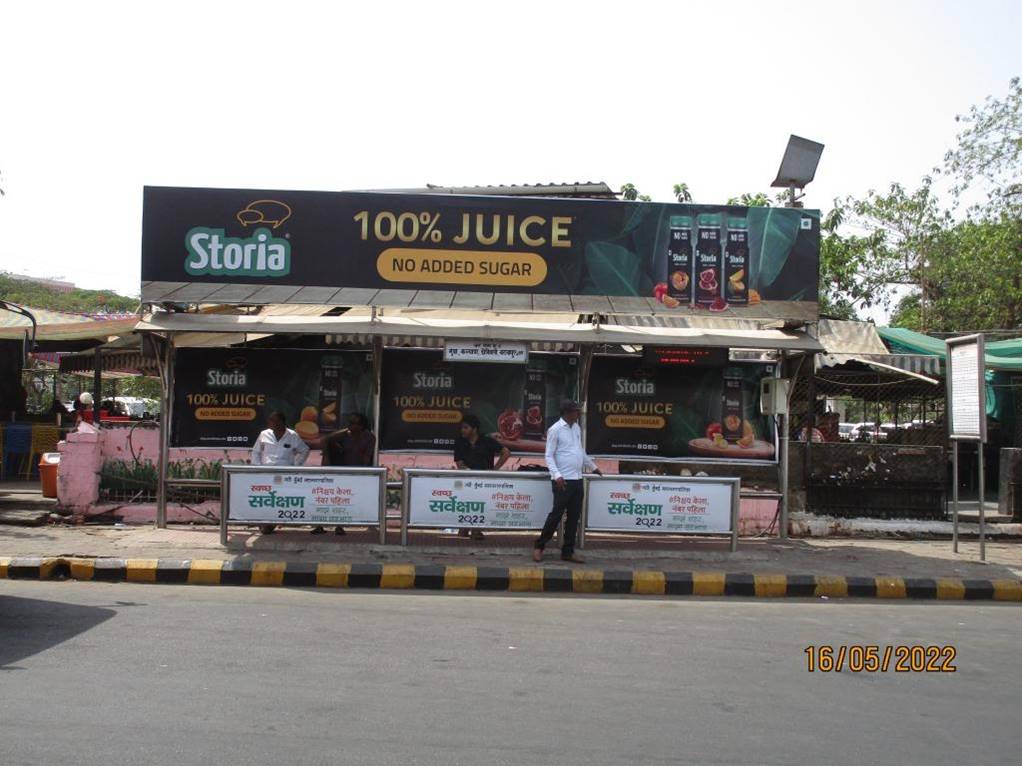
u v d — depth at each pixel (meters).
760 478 13.50
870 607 9.56
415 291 11.61
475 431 11.89
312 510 10.93
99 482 12.90
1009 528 13.33
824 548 12.08
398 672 6.57
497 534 12.12
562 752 5.08
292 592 9.44
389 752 5.01
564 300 11.72
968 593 10.17
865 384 19.09
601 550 11.14
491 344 11.60
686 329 12.27
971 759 5.14
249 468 10.88
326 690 6.09
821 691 6.39
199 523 12.76
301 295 11.53
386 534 11.85
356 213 11.60
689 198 24.20
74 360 20.47
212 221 11.53
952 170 26.67
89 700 5.75
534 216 11.73
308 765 4.80
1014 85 25.91
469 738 5.26
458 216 11.66
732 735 5.44
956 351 12.02
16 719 5.38
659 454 12.77
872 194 28.39
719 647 7.57
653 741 5.30
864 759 5.11
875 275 28.12
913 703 6.16
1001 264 25.33
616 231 11.80
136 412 31.16
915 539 13.26
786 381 12.28
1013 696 6.37
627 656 7.19
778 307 11.92
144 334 11.86
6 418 20.55
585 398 12.38
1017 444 18.41
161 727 5.30
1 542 11.02
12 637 7.28
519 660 6.98
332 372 12.75
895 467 13.73
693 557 11.15
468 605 9.05
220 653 6.94
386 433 12.62
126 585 9.58
